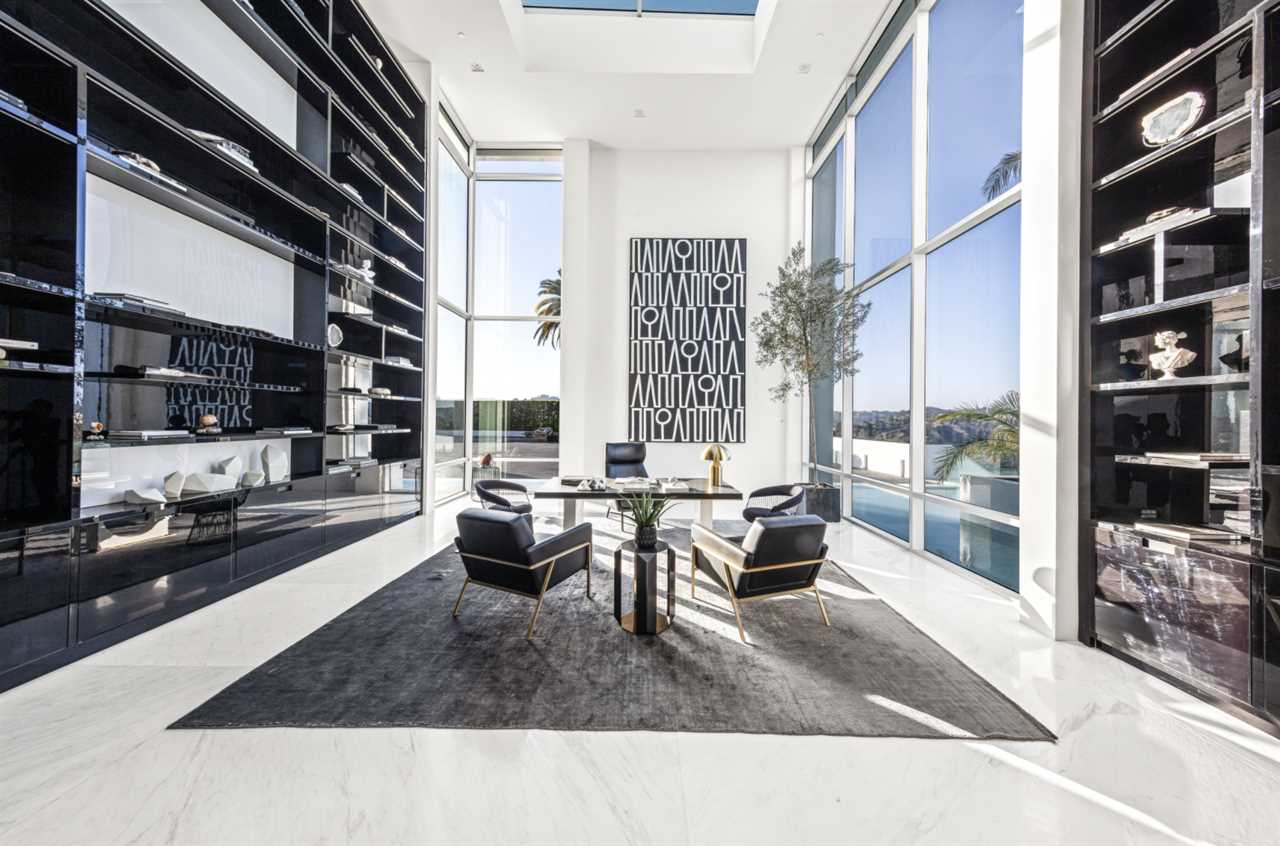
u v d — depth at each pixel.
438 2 5.08
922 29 4.57
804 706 2.18
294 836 1.51
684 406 7.61
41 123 2.38
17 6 2.60
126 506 2.88
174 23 3.30
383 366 5.80
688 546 4.84
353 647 2.70
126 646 2.68
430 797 1.66
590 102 6.55
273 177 4.13
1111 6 2.72
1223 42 2.23
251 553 3.64
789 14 5.05
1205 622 2.27
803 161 7.51
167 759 1.82
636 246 7.63
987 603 3.42
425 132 6.11
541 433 7.82
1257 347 2.06
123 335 3.21
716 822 1.58
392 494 5.66
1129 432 2.73
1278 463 2.05
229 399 3.86
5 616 2.26
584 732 1.99
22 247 2.46
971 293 3.98
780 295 6.06
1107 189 2.74
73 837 1.49
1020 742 1.97
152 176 2.93
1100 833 1.55
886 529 5.34
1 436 2.47
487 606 3.29
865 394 5.79
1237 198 2.36
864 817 1.60
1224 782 1.76
